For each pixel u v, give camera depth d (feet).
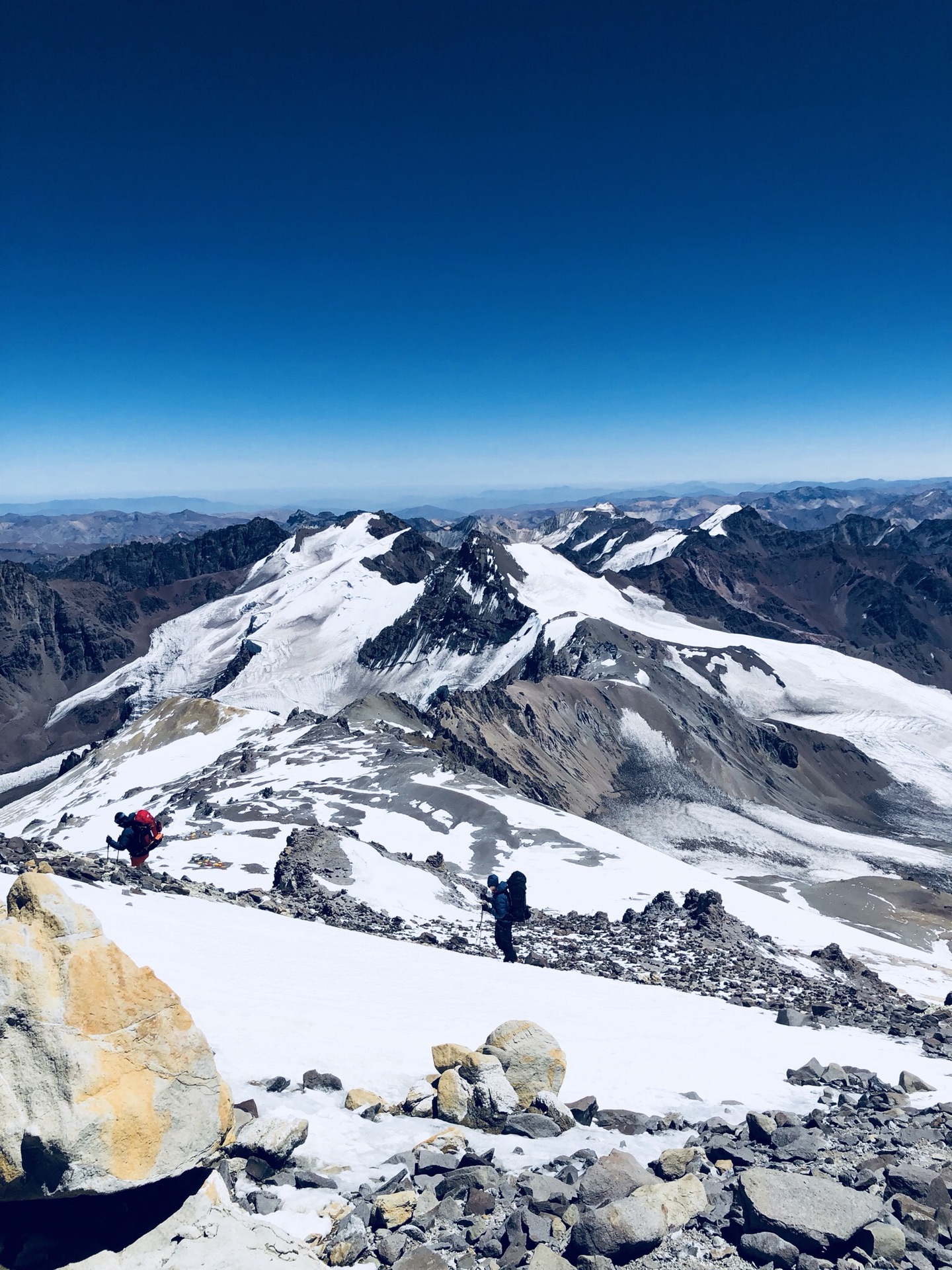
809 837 581.94
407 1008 51.39
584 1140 35.24
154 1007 26.58
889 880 380.99
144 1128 24.35
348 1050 41.68
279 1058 39.29
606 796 578.66
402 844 203.92
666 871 213.87
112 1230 23.81
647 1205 26.55
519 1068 39.24
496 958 93.15
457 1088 36.40
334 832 147.74
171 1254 23.07
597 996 68.39
